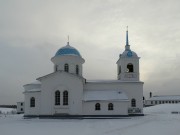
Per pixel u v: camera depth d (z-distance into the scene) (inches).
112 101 2332.7
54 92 2327.8
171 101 6663.4
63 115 2283.5
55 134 1216.2
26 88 2532.0
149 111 3914.9
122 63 2635.3
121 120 2041.1
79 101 2322.8
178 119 2114.9
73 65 2568.9
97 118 2265.0
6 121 2060.8
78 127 1528.1
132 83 2556.6
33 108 2356.1
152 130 1350.9
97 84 2566.4
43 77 2338.8
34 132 1294.3
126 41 2797.7
